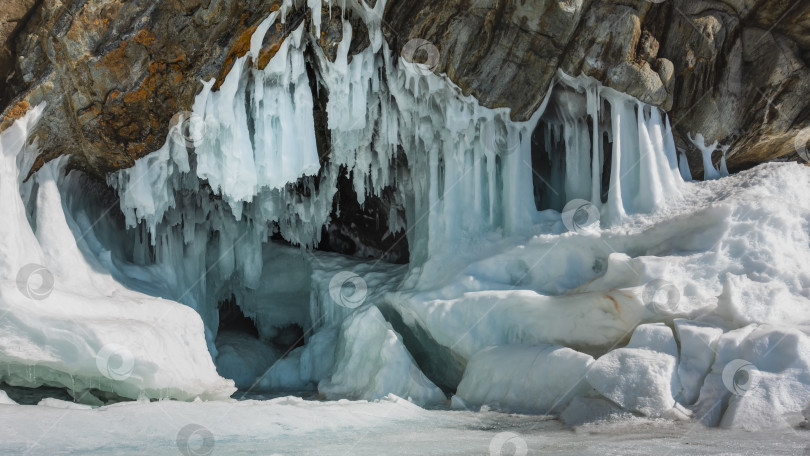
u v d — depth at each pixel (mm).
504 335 6934
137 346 6363
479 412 5902
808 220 6098
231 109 7039
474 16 7047
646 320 5852
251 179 7320
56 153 7004
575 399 5383
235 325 10969
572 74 7254
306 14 7012
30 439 4340
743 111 7578
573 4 6859
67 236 6926
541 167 8516
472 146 7926
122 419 4977
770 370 4809
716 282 5879
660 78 7164
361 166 8570
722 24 7242
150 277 8359
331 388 7836
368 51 7410
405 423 5383
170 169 7496
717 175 7742
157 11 6320
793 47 7348
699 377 5105
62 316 6137
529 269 7266
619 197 7148
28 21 6230
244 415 5320
